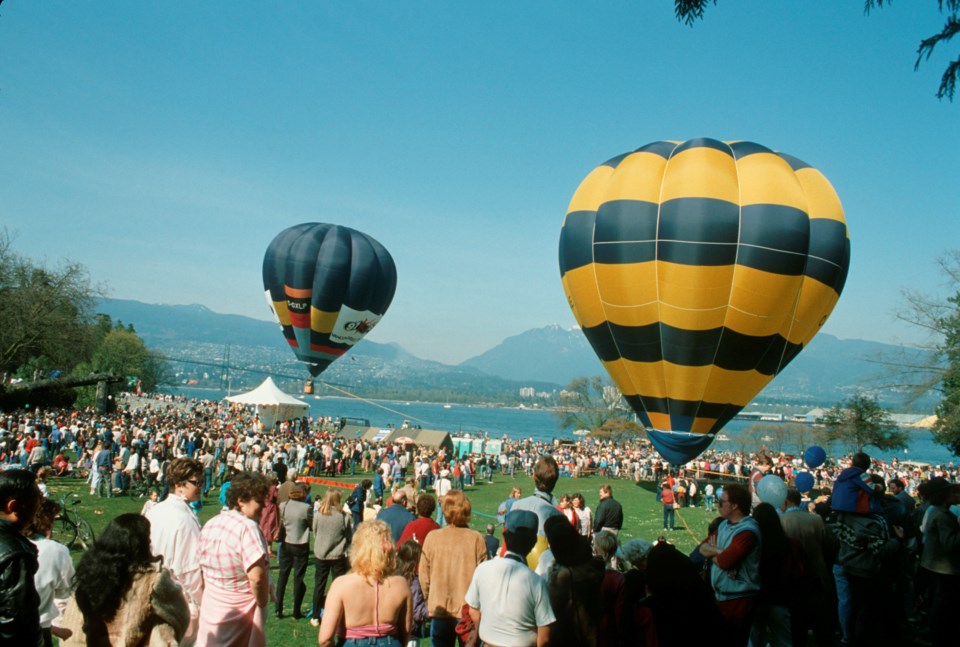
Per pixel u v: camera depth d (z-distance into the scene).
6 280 47.28
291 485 9.50
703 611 4.65
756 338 18.53
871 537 7.42
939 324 26.62
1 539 3.99
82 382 46.84
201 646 5.07
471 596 5.07
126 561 4.15
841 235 18.70
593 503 26.08
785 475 28.98
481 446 48.16
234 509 5.45
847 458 35.62
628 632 4.73
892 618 8.32
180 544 5.18
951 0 7.99
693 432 19.50
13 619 3.89
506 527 5.21
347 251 29.89
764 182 18.50
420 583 6.35
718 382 18.95
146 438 25.88
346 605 4.66
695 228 18.08
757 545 5.82
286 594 10.47
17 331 46.62
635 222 18.73
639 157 19.83
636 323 19.12
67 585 4.95
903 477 35.47
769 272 18.06
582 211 20.25
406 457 31.41
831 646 6.65
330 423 59.47
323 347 30.95
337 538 8.73
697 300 18.25
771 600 6.14
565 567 5.05
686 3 7.28
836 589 7.71
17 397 44.28
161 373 116.12
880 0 8.19
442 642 6.21
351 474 32.38
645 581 4.81
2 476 4.09
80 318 51.03
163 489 20.02
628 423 68.44
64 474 23.80
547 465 6.89
